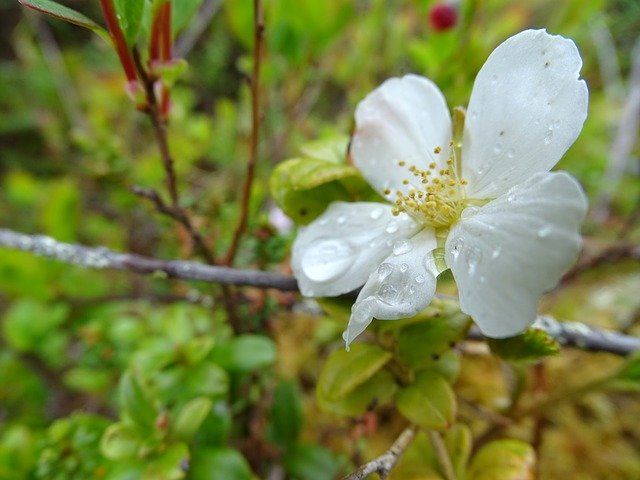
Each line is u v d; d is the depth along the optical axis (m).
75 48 0.19
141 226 0.12
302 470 0.07
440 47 0.10
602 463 0.08
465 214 0.05
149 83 0.05
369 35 0.12
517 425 0.07
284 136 0.11
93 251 0.06
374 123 0.05
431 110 0.05
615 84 0.14
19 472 0.07
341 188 0.06
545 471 0.08
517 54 0.05
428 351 0.05
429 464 0.06
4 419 0.11
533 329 0.05
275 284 0.06
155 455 0.06
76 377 0.09
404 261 0.05
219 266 0.07
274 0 0.10
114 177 0.10
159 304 0.10
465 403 0.07
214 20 0.18
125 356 0.09
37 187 0.14
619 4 0.16
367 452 0.08
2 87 0.18
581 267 0.09
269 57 0.11
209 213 0.08
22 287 0.10
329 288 0.05
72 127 0.16
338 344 0.09
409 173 0.05
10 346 0.11
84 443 0.06
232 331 0.07
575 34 0.11
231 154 0.13
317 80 0.13
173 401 0.06
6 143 0.18
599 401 0.09
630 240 0.11
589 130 0.12
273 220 0.10
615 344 0.06
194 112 0.18
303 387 0.09
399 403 0.05
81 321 0.10
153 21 0.05
